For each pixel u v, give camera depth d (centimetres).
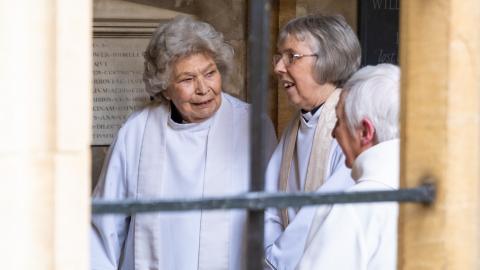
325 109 436
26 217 220
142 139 476
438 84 268
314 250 326
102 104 645
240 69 639
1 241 215
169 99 474
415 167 273
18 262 218
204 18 638
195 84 461
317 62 435
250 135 252
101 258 468
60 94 222
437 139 269
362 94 337
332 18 442
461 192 269
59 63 221
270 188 461
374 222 325
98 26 636
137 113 486
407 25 272
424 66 270
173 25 460
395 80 339
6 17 214
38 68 221
